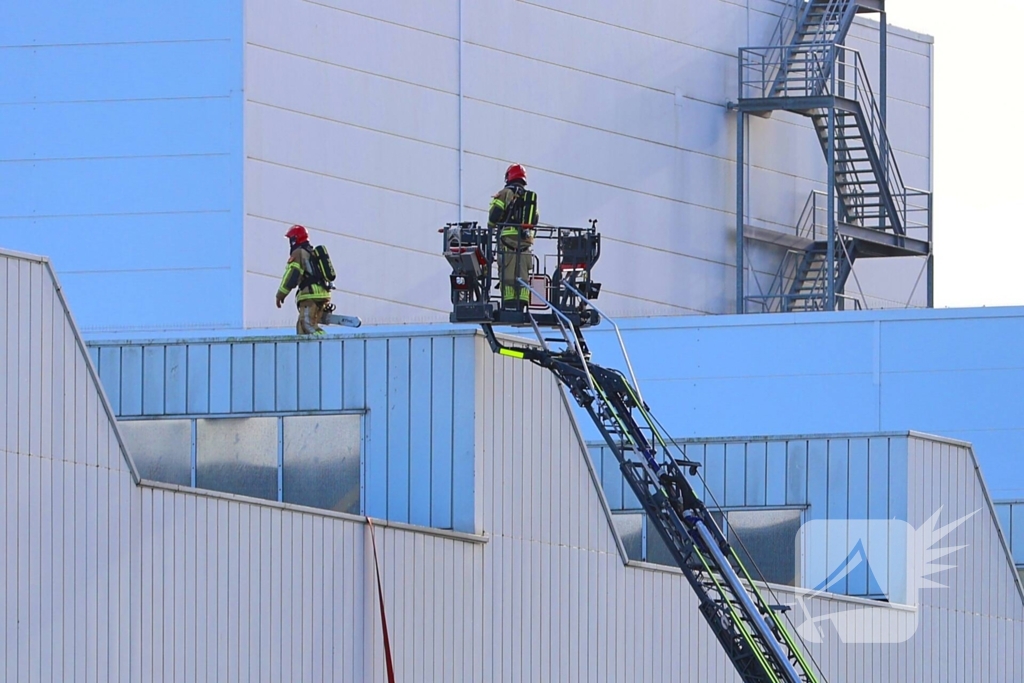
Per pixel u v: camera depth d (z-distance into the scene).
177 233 163.50
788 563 130.75
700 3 196.50
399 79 174.12
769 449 132.25
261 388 113.25
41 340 91.50
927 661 130.62
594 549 115.75
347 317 116.25
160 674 93.88
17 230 164.25
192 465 113.62
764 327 170.88
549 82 184.12
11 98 165.12
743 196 197.88
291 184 166.75
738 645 106.62
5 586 88.75
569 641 113.19
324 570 100.62
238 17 164.38
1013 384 168.75
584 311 109.12
